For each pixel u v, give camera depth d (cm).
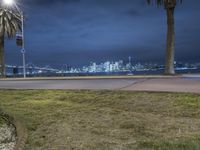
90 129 970
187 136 887
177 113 1134
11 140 887
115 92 1533
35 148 823
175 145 814
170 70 3781
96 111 1195
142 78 2730
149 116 1109
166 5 3706
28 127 991
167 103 1268
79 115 1138
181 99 1318
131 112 1171
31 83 2453
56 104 1347
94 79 2747
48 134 928
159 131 941
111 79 2664
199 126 981
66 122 1050
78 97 1482
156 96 1392
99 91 1588
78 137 898
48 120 1077
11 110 1241
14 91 1781
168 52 3775
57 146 832
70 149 809
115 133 930
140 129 963
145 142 845
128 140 869
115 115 1128
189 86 1795
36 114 1166
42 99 1500
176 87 1748
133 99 1365
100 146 826
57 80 2770
